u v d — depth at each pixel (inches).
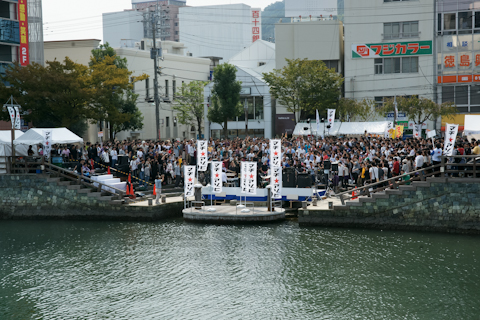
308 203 1074.1
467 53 2249.0
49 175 1179.3
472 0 2219.5
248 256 832.9
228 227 1022.4
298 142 1524.4
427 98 2298.2
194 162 1480.1
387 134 1749.5
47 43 2699.3
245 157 1419.8
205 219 1058.7
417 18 2309.3
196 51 5167.3
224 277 742.5
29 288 721.0
